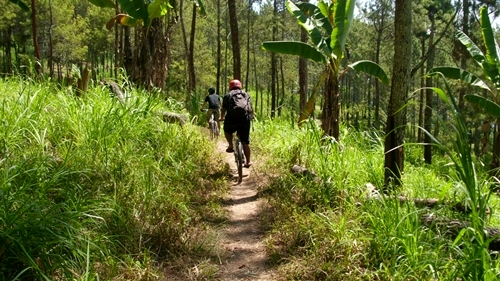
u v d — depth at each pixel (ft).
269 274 12.59
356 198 15.97
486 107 32.17
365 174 20.34
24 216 10.51
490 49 31.76
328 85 25.98
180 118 27.22
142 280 11.00
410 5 17.22
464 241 10.36
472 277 9.31
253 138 34.42
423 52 85.97
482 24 31.94
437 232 12.55
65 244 10.21
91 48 129.08
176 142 22.03
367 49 115.55
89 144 16.58
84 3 135.95
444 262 10.66
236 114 21.48
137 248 12.41
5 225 9.85
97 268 11.05
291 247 13.74
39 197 11.64
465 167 9.71
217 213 16.96
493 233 12.11
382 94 131.03
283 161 23.81
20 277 9.61
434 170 29.22
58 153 16.30
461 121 9.67
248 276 12.46
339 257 12.14
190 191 18.03
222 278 12.29
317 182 18.30
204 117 44.01
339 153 21.56
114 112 18.42
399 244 11.75
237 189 21.34
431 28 77.71
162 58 35.63
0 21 93.66
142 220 13.87
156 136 20.97
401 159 18.10
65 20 108.47
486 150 45.14
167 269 12.27
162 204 15.08
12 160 13.29
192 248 13.48
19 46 115.85
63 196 12.97
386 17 98.17
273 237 14.57
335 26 22.67
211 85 130.52
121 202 14.10
